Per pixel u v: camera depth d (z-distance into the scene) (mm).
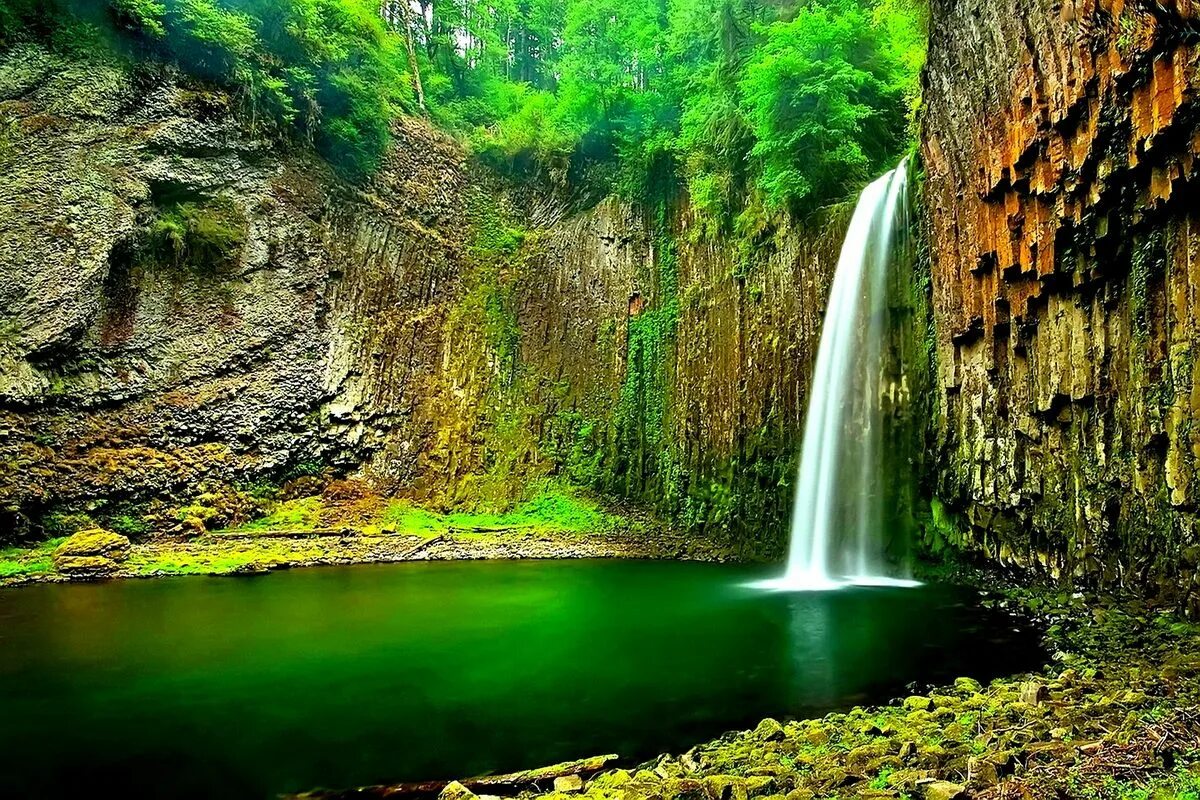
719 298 23266
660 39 28562
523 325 28609
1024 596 12023
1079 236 10531
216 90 23969
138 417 21203
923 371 16234
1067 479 11539
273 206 24656
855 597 13328
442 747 6344
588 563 19031
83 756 6191
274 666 8844
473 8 39375
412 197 28938
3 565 16938
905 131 20906
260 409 23266
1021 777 4207
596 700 7551
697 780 4957
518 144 31266
